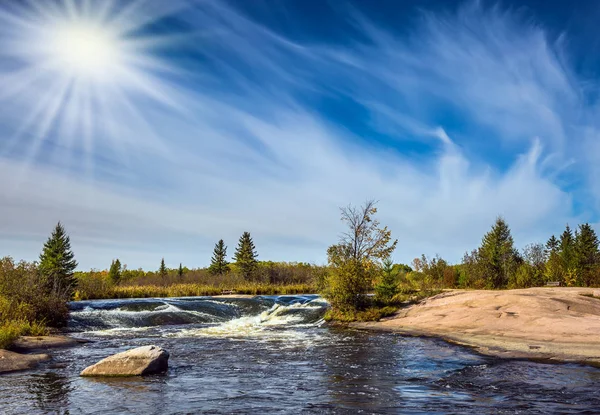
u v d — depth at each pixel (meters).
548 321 16.36
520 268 36.59
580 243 46.09
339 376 10.71
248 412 7.57
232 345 16.55
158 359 11.38
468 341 15.91
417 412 7.46
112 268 55.28
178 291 42.34
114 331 22.09
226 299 32.19
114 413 7.57
